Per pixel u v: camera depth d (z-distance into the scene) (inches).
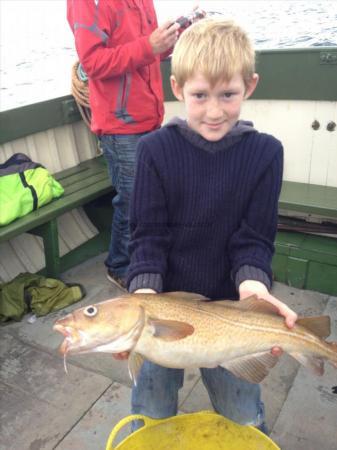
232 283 64.7
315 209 120.2
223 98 54.4
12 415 88.7
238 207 59.8
